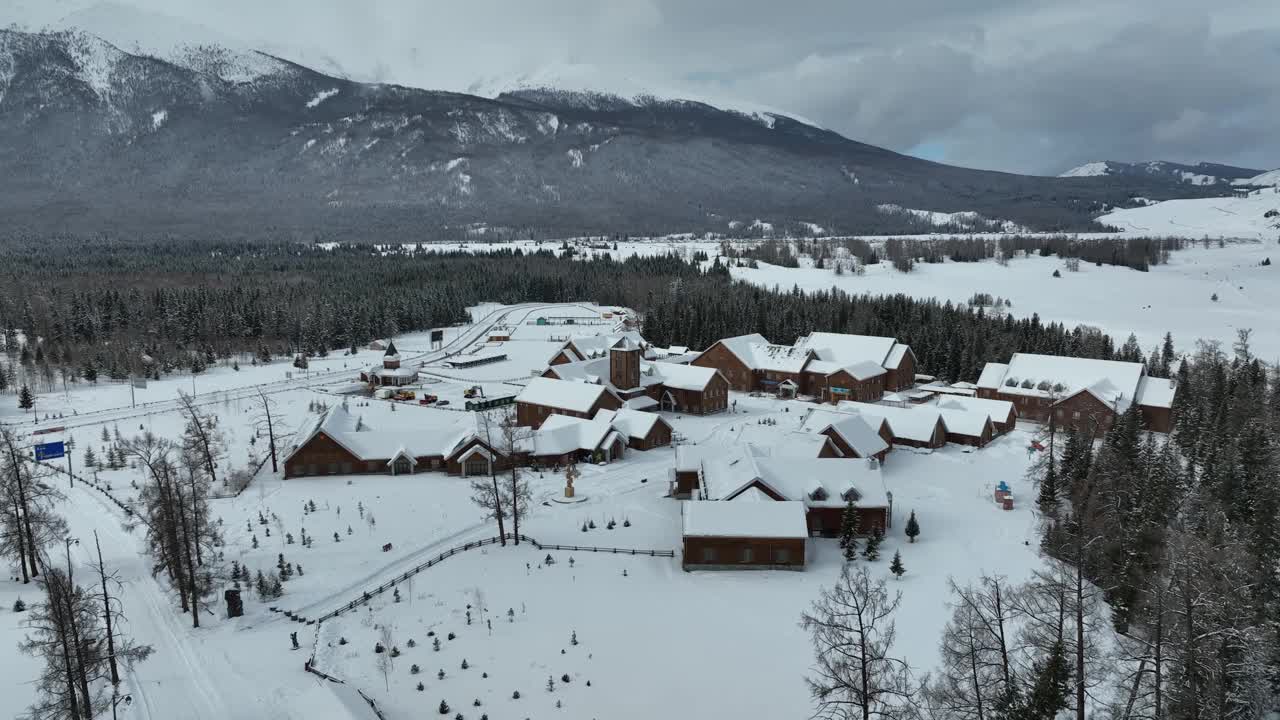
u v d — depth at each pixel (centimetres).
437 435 9075
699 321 18238
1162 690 3631
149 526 5772
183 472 7931
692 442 9994
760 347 14112
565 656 4688
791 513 6241
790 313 18500
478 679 4397
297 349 18788
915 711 3559
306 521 7031
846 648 4122
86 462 8988
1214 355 15150
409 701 4156
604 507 7544
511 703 4159
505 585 5728
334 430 8838
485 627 5047
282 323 19362
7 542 5831
